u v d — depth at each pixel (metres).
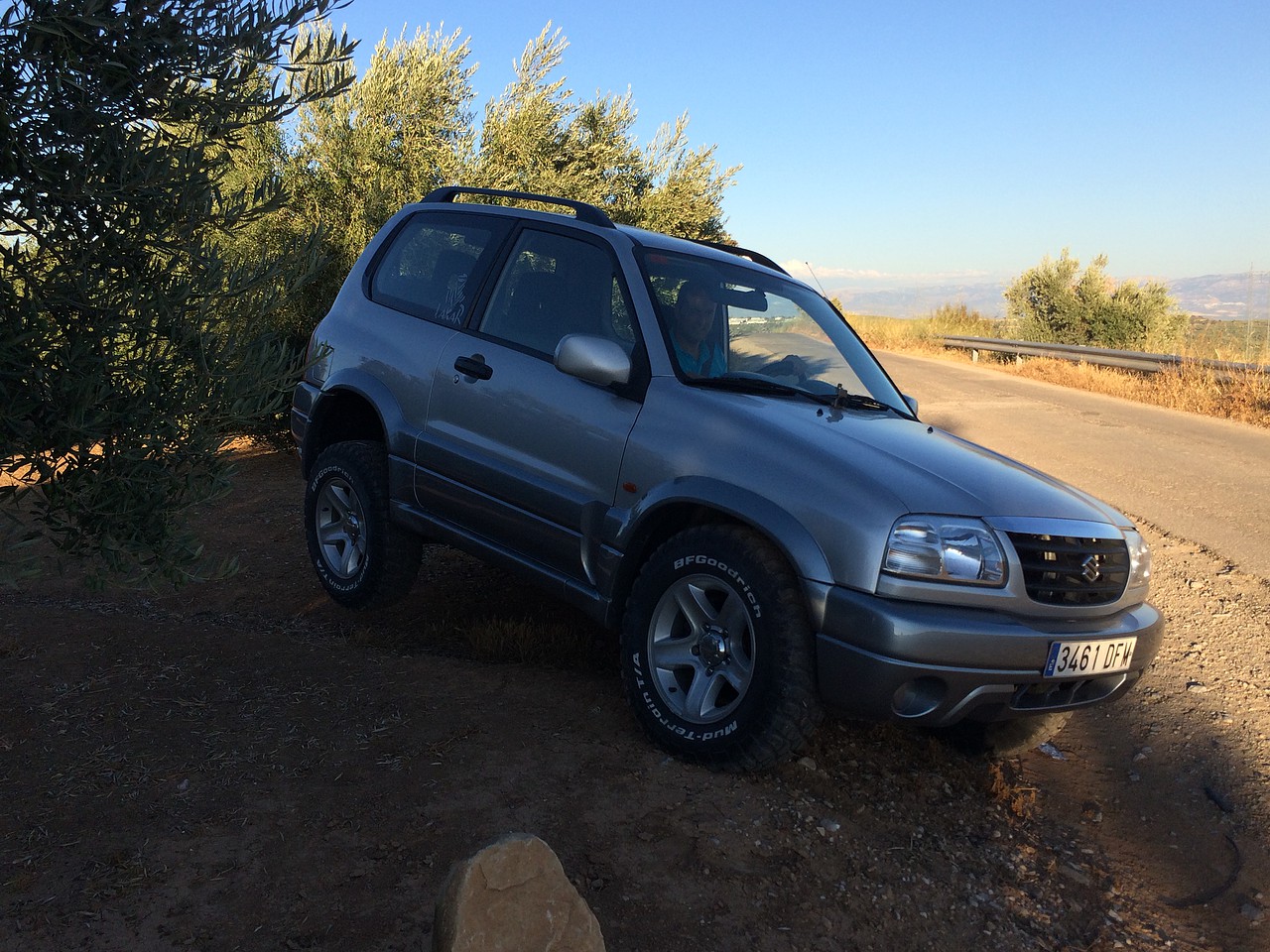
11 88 2.09
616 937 2.49
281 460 8.95
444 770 3.23
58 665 3.95
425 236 5.14
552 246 4.48
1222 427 13.00
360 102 9.26
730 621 3.46
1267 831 3.56
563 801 3.11
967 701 3.21
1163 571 6.62
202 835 2.74
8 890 2.43
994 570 3.23
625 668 3.65
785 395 4.06
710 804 3.20
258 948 2.29
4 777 3.00
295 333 8.38
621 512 3.74
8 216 2.16
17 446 2.23
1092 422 12.91
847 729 4.05
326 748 3.33
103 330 2.29
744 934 2.58
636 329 3.98
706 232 13.05
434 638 4.80
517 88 10.29
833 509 3.24
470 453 4.29
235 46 2.25
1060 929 2.87
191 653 4.19
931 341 26.75
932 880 3.01
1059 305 26.36
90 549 2.43
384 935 2.37
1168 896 3.13
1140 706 4.64
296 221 8.45
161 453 2.45
